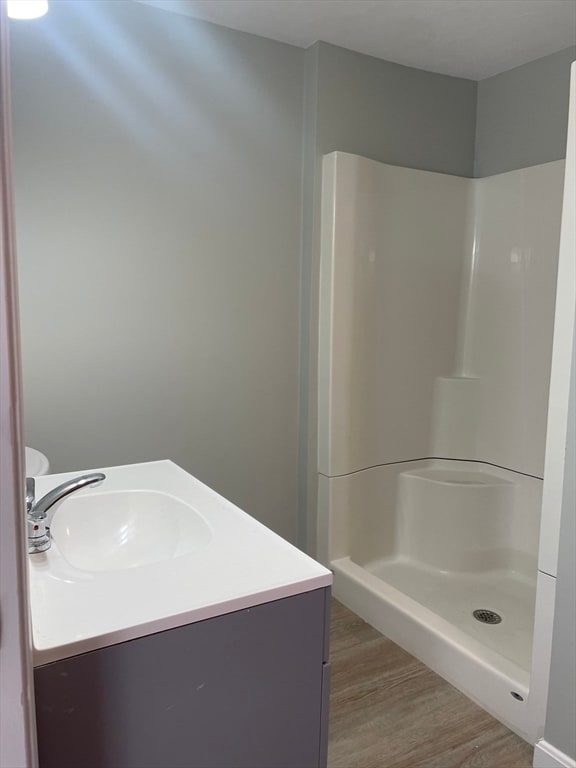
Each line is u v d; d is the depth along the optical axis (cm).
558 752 159
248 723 103
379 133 258
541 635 165
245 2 210
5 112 55
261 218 246
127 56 212
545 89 253
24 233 201
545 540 160
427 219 269
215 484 250
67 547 133
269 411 258
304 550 269
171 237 228
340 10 215
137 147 218
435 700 195
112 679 88
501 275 269
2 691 62
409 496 278
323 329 254
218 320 241
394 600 228
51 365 211
